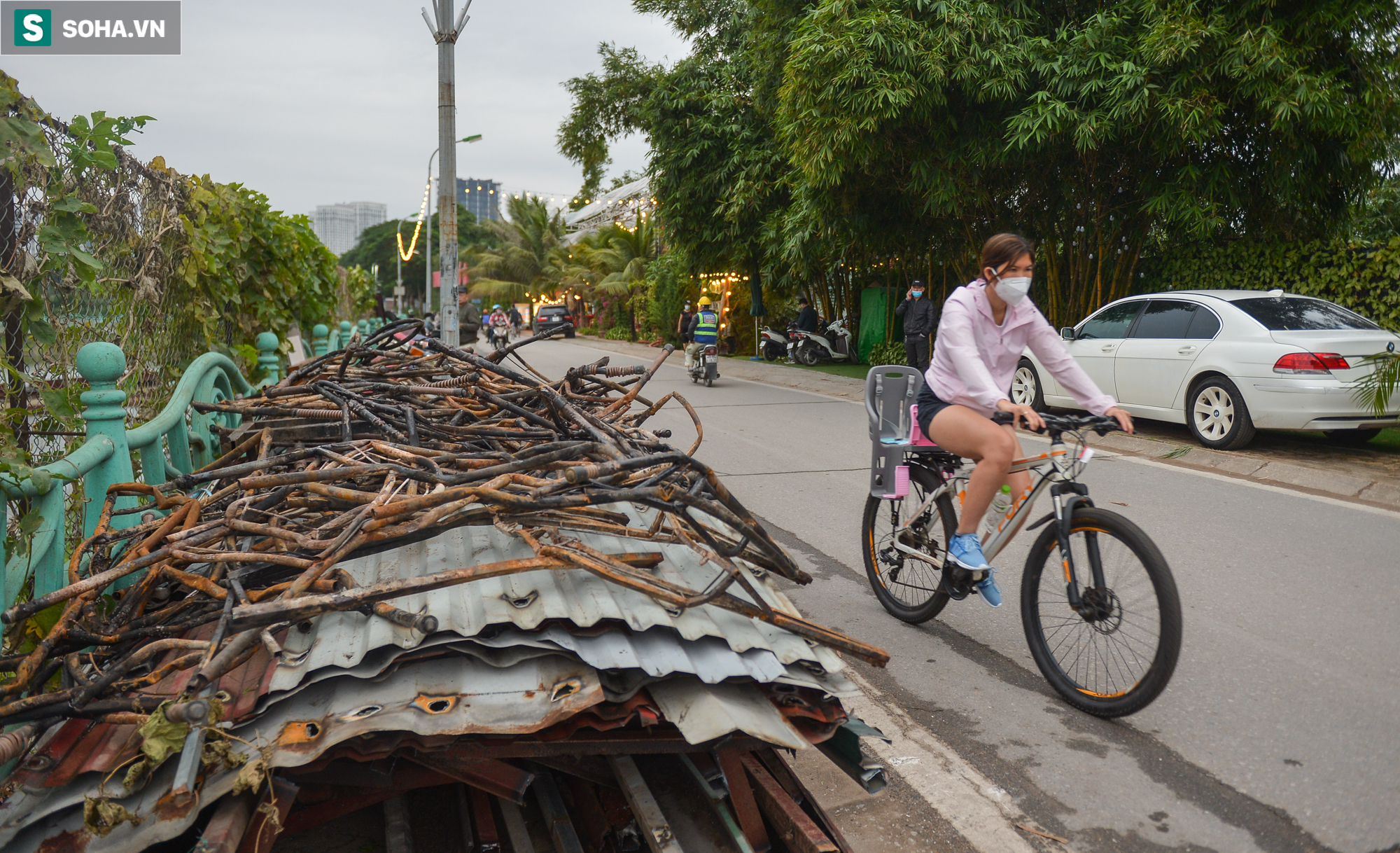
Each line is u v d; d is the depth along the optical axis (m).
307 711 1.88
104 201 3.77
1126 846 2.47
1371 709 3.23
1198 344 8.27
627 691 1.99
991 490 3.29
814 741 2.19
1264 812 2.62
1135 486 6.82
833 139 11.25
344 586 2.22
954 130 11.26
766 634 2.29
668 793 2.24
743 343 22.81
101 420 3.11
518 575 2.29
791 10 14.58
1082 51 9.81
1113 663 3.13
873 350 18.06
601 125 22.80
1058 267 13.19
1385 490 6.52
